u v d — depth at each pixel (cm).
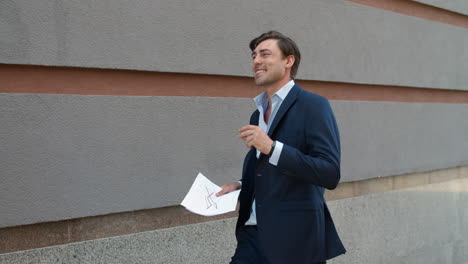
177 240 329
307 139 204
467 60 616
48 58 270
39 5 266
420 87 544
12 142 259
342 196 454
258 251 229
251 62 372
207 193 227
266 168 211
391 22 501
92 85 293
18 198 261
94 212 290
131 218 313
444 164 581
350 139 453
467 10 600
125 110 302
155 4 314
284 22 396
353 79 458
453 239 598
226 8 354
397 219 510
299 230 205
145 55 310
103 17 291
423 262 546
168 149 324
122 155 302
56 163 274
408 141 525
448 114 588
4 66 260
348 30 453
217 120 351
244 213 239
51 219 273
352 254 455
